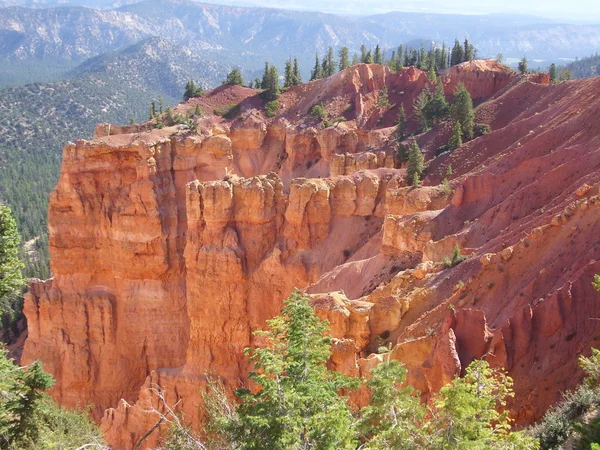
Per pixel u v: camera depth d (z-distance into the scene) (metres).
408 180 80.88
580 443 24.47
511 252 45.47
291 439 23.20
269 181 76.50
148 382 71.25
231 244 73.81
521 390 34.41
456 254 52.81
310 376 26.22
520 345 36.31
